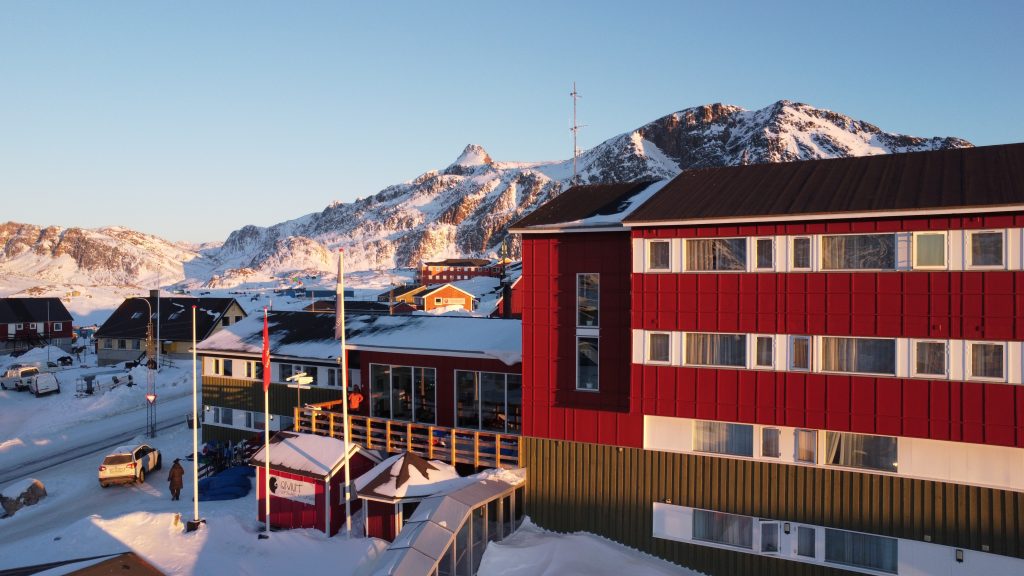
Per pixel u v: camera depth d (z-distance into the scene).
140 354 79.12
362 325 35.12
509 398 26.41
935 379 17.39
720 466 20.16
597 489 22.09
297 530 25.08
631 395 21.17
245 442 35.00
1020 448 16.58
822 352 18.77
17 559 23.58
